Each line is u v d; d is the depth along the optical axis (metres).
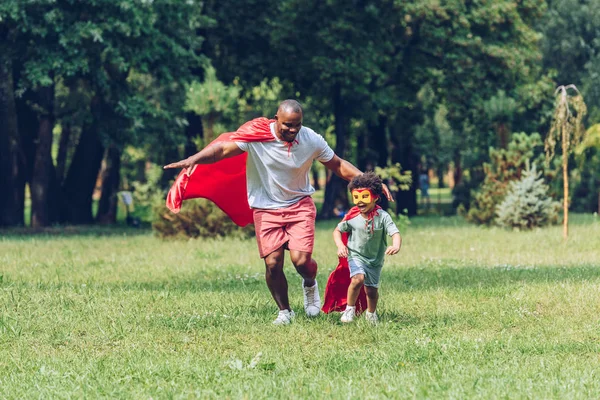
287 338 8.35
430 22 34.47
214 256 17.97
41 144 30.69
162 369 7.02
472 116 37.25
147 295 11.38
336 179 37.69
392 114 37.72
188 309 10.28
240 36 34.75
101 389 6.42
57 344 8.38
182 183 8.91
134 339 8.44
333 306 9.58
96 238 24.73
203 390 6.31
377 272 9.11
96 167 35.12
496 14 34.78
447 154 56.31
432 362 7.20
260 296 11.43
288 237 9.16
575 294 10.91
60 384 6.65
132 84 33.00
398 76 35.88
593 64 41.56
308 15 33.34
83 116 30.62
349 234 9.12
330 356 7.54
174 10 28.88
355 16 33.19
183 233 23.14
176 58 29.77
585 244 19.59
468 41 34.66
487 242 20.77
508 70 35.84
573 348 7.75
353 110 36.59
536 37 36.81
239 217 10.16
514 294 11.15
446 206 56.31
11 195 31.56
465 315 9.67
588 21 42.97
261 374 6.84
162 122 31.91
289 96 38.38
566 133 21.06
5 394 6.40
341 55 33.34
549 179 26.34
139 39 28.19
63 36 26.39
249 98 38.75
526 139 26.80
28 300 10.95
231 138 9.00
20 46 27.98
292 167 8.97
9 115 30.17
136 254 18.67
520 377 6.60
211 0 33.50
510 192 25.14
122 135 30.89
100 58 28.22
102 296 11.43
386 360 7.26
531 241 20.64
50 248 20.58
